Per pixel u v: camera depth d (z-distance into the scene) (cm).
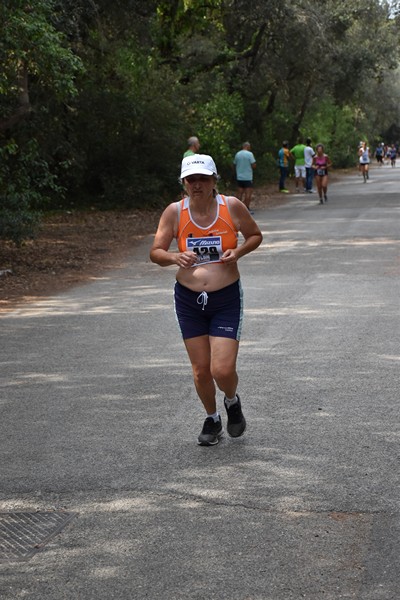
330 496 662
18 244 2198
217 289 766
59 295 1644
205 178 746
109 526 622
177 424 848
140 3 3456
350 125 8525
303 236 2408
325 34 5391
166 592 525
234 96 4803
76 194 3712
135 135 3641
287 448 772
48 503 669
